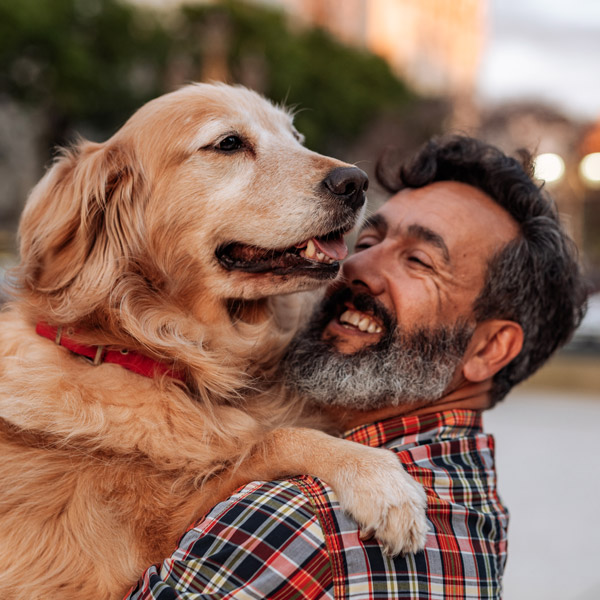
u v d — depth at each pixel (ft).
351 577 5.75
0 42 83.66
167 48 97.66
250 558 5.66
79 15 91.61
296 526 5.83
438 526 6.23
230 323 8.46
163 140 8.23
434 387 7.41
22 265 7.89
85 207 7.63
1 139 109.19
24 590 6.40
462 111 65.41
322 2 200.13
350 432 7.54
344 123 118.42
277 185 8.23
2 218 109.19
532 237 7.97
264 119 8.93
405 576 5.86
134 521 6.72
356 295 7.72
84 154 8.41
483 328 7.87
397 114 68.33
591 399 34.06
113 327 7.48
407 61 230.07
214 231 8.23
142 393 7.21
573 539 17.02
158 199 8.14
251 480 6.87
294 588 5.62
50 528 6.59
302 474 6.69
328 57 122.31
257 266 8.19
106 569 6.51
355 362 7.44
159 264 8.08
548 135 49.16
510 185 8.04
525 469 22.58
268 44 105.40
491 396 8.28
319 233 8.07
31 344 7.38
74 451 6.86
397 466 6.43
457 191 8.15
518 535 17.26
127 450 6.93
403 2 227.81
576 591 14.15
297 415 8.08
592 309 38.09
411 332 7.44
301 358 7.82
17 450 6.88
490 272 7.68
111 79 93.66
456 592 5.97
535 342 8.23
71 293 7.50
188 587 5.67
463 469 6.82
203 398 7.60
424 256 7.62
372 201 9.40
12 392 7.05
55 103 91.91
